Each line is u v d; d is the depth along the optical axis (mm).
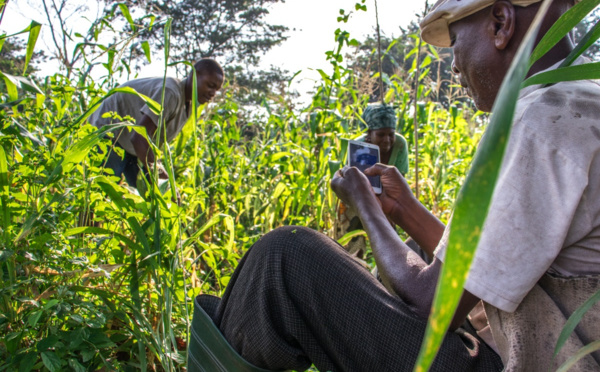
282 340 1329
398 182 1753
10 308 1930
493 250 1116
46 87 3244
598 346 803
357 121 5602
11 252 1815
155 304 2447
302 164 5383
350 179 1594
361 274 1361
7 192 1942
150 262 2131
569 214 1095
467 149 7117
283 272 1333
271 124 6355
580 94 1166
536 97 1191
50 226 1971
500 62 1329
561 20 777
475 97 1433
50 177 1982
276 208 4820
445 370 1252
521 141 1136
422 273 1300
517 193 1115
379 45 3789
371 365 1302
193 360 1507
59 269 2002
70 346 1796
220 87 4555
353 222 3906
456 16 1377
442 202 5934
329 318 1323
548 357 1150
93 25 3367
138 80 4340
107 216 2258
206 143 5535
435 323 410
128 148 4297
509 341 1182
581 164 1092
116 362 2014
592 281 1118
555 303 1156
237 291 1414
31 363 1707
